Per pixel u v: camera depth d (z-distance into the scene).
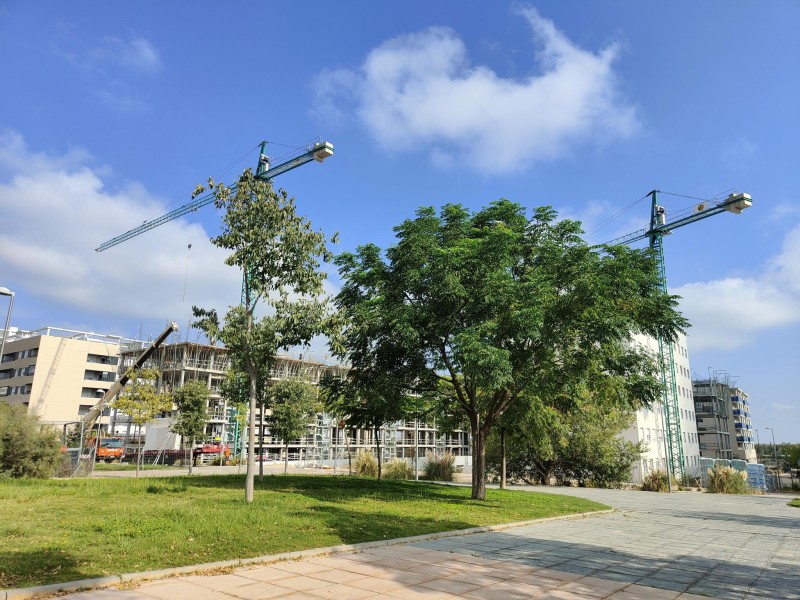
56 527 9.02
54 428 22.19
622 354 19.25
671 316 18.42
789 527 14.73
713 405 107.62
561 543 10.77
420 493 19.69
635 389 19.38
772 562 9.31
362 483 23.09
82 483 18.20
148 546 7.80
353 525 10.98
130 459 53.34
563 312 17.48
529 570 7.99
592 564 8.61
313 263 13.77
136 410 29.41
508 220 19.47
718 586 7.31
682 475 54.91
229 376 23.38
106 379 81.69
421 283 17.33
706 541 11.67
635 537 12.03
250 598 5.91
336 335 13.79
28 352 79.44
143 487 17.06
